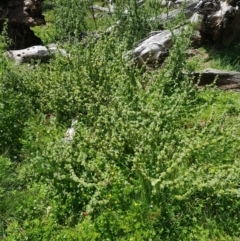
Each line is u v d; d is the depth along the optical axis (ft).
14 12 23.45
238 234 10.70
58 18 24.97
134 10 23.45
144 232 10.36
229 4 20.63
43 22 24.63
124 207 10.98
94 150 12.26
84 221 10.84
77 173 11.87
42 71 17.11
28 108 15.52
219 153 12.36
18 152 13.74
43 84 16.03
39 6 24.21
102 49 17.62
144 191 10.96
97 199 10.93
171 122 13.78
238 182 11.47
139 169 10.77
